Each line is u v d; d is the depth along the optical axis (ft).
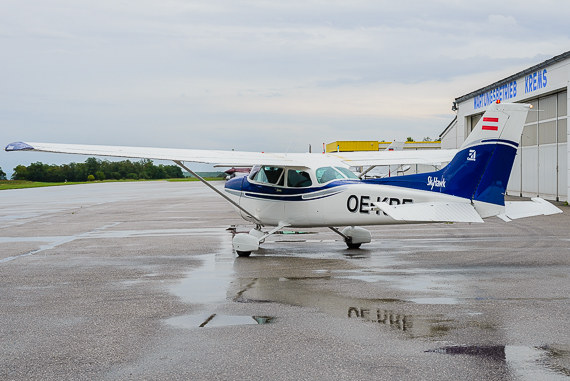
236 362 15.53
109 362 15.66
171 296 23.63
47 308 21.80
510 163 29.81
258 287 25.22
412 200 31.73
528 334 17.66
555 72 72.38
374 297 22.90
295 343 17.10
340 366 15.11
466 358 15.58
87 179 380.99
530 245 37.65
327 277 27.43
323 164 35.91
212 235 46.42
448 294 23.29
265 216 37.06
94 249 38.65
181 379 14.39
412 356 15.80
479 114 104.12
